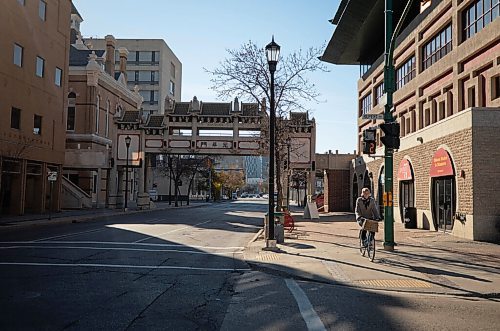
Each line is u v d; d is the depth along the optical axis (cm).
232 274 1168
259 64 2606
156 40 9300
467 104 2339
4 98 2897
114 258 1359
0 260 1283
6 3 2906
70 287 945
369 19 3459
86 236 1970
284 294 935
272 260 1341
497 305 872
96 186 4975
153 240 1880
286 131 3073
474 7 2308
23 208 3161
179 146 4656
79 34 6138
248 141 4622
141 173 4691
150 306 805
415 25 2991
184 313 763
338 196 4688
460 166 2003
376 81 3869
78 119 4828
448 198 2175
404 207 2888
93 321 700
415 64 3033
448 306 853
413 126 3062
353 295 936
